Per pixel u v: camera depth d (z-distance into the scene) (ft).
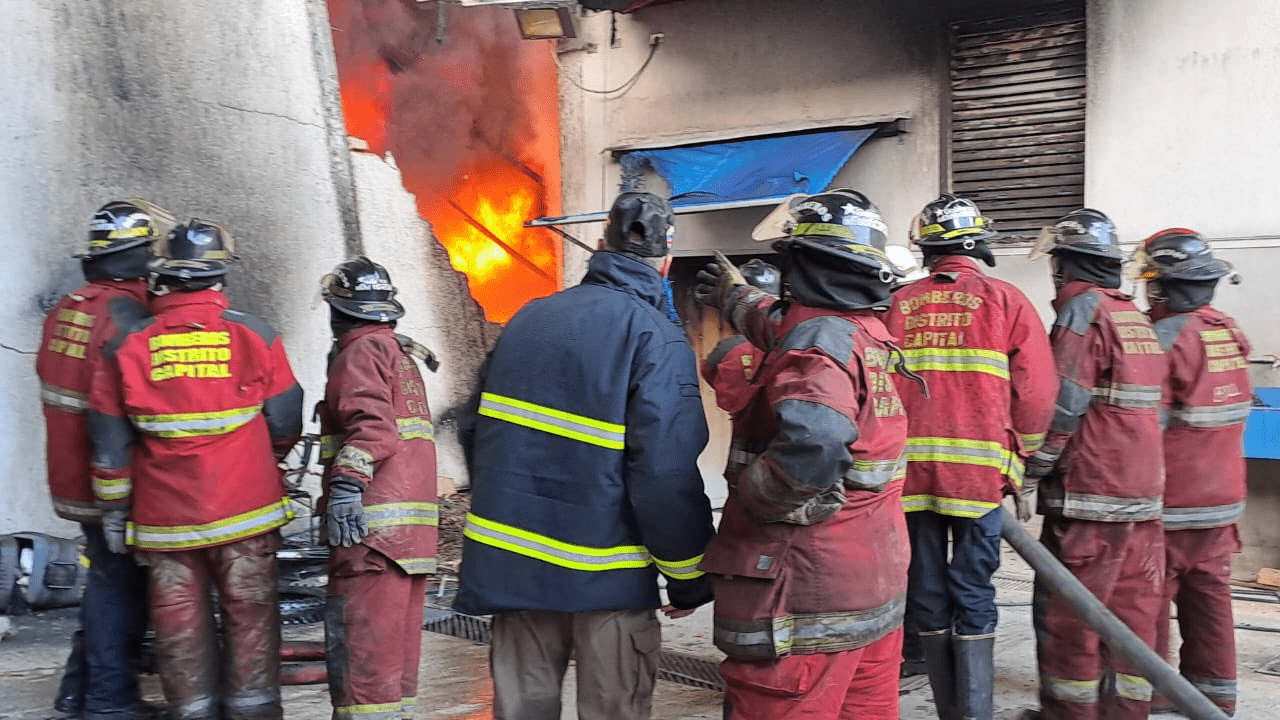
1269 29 23.06
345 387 12.82
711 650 18.43
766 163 30.01
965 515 13.11
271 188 25.00
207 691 13.30
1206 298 14.80
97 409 13.03
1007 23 27.53
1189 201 24.08
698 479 10.02
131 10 22.93
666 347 10.11
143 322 13.05
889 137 29.43
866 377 9.46
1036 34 27.14
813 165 28.86
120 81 22.76
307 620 19.79
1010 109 27.58
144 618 14.43
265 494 13.48
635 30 33.96
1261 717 15.01
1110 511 13.52
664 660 17.81
